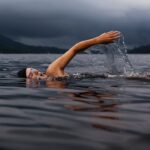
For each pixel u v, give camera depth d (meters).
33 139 2.92
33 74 9.03
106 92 6.05
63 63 9.06
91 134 3.09
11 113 4.12
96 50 9.16
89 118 3.78
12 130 3.25
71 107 4.48
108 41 8.73
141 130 3.24
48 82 7.83
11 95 5.68
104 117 3.84
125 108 4.43
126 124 3.49
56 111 4.21
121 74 9.57
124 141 2.87
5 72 11.38
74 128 3.32
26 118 3.82
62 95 5.62
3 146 2.72
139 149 2.65
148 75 9.37
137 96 5.59
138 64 18.86
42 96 5.53
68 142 2.83
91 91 6.16
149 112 4.18
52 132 3.17
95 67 15.74
